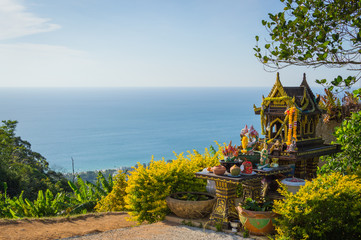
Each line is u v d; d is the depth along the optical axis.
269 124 8.77
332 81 5.91
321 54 5.95
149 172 8.66
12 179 42.19
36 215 12.64
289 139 8.04
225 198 7.00
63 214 13.15
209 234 6.68
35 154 76.56
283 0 6.48
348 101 11.18
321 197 5.27
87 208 14.06
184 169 8.96
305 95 8.57
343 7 5.98
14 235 7.66
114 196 13.17
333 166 7.34
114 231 7.48
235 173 6.84
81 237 7.19
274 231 6.29
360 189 5.57
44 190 46.69
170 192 8.66
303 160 8.59
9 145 68.69
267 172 7.21
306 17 6.23
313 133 9.06
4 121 74.88
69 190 61.06
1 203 14.47
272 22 6.70
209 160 9.61
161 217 8.17
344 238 5.34
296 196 5.45
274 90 8.57
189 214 7.66
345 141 7.30
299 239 5.31
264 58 6.64
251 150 7.79
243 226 6.66
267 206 6.47
